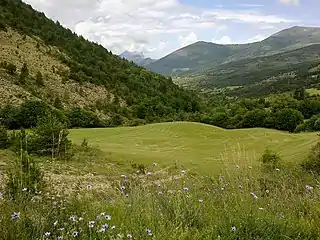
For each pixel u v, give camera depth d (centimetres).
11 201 468
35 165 862
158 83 17675
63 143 3522
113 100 14212
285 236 443
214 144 5478
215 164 1758
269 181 645
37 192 561
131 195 548
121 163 3512
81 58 17662
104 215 437
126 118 12988
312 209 530
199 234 429
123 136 6419
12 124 8181
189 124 6825
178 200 512
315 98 12606
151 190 572
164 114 14038
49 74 14075
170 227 432
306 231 460
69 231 407
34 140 3334
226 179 614
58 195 565
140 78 17650
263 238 441
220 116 11088
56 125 3566
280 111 9944
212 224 471
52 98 12094
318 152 2464
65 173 1817
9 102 10050
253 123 10294
